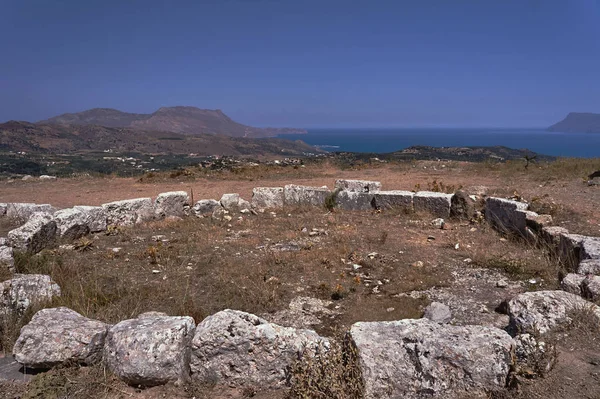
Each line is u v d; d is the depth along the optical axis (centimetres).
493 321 543
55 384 370
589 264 581
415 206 1127
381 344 362
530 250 817
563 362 385
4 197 1351
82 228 930
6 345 450
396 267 743
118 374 378
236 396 370
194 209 1152
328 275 703
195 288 643
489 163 1764
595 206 973
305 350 375
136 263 754
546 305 450
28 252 765
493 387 348
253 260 766
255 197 1253
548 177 1350
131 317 523
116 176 1781
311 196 1235
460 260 780
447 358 350
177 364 374
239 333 378
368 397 340
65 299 550
